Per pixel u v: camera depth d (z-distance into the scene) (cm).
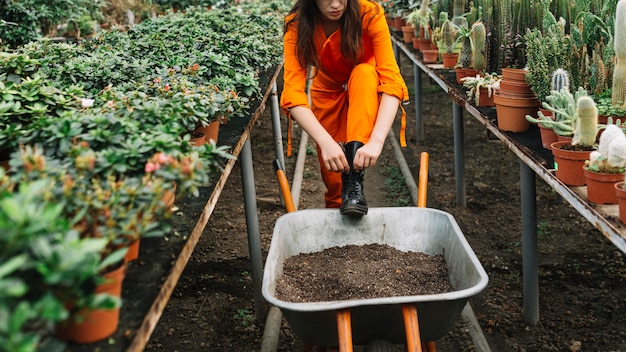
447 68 435
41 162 145
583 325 285
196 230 175
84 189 139
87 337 124
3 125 210
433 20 480
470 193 459
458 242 208
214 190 207
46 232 114
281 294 204
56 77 291
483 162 527
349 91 266
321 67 288
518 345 275
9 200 108
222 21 481
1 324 93
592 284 317
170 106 221
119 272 129
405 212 234
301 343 288
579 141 214
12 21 571
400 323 180
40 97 233
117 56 340
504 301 311
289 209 247
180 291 333
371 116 258
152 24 471
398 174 512
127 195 141
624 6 228
